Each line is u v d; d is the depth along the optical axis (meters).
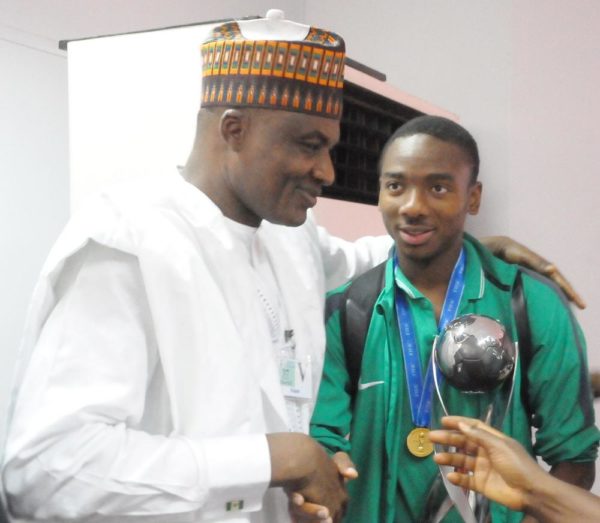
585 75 1.79
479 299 0.94
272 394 0.84
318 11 2.31
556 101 1.84
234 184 0.83
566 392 0.90
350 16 2.23
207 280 0.80
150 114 1.17
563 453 0.90
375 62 2.18
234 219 0.89
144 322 0.79
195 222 0.84
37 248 1.80
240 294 0.84
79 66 1.21
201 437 0.76
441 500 0.88
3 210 1.72
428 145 0.88
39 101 1.77
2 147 1.70
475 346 0.82
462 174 0.89
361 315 0.98
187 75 1.14
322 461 0.79
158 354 0.80
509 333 0.91
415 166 0.87
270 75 0.78
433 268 0.95
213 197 0.87
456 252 0.95
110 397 0.72
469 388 0.84
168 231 0.81
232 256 0.84
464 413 0.90
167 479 0.71
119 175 1.19
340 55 0.82
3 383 1.73
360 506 0.94
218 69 0.82
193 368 0.77
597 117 1.77
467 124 1.99
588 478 0.91
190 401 0.77
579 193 1.81
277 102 0.78
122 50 1.18
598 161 1.78
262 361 0.85
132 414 0.75
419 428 0.91
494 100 1.94
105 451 0.71
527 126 1.89
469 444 0.79
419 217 0.88
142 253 0.77
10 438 0.73
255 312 0.86
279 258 1.00
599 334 1.77
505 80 1.92
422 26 2.08
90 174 1.21
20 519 0.75
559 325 0.91
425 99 2.08
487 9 1.95
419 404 0.92
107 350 0.74
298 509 0.80
